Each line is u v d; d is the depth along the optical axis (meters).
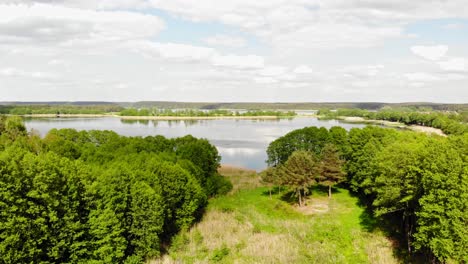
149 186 34.50
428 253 32.19
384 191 36.66
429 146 36.25
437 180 28.72
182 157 58.31
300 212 49.84
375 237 38.50
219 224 43.91
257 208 52.12
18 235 24.03
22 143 53.09
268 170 59.47
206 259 33.59
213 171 63.19
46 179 27.03
